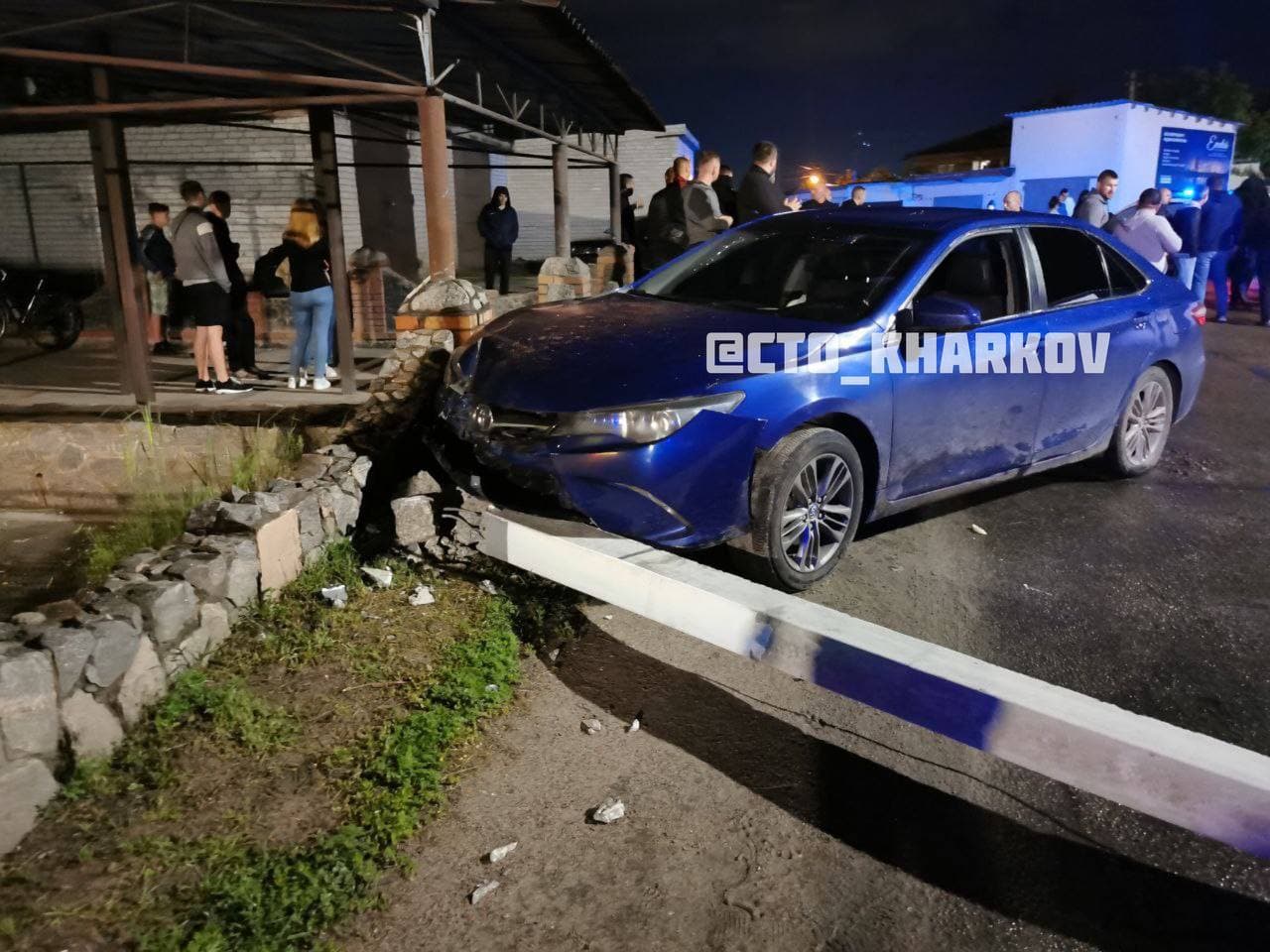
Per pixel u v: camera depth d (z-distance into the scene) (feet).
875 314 14.03
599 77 30.09
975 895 8.66
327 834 8.91
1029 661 12.50
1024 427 16.40
